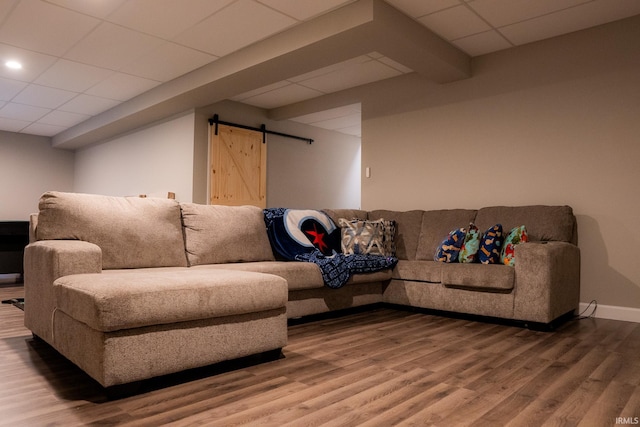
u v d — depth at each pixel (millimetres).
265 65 4117
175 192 5852
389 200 5062
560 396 1835
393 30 3406
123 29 3809
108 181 7434
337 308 3457
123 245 2729
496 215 3873
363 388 1911
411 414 1645
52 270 2211
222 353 2080
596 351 2535
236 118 6066
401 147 4973
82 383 1946
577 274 3609
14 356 2344
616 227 3572
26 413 1632
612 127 3609
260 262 3295
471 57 4406
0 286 5379
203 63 4602
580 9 3422
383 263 3734
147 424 1543
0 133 7742
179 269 2766
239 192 6008
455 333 2973
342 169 7664
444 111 4625
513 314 3170
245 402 1746
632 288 3490
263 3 3359
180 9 3455
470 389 1909
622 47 3578
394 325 3219
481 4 3355
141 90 5488
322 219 4020
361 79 5164
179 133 5812
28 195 8023
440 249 3725
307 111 6012
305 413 1645
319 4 3373
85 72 4844
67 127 7504
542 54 3990
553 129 3910
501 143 4211
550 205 3797
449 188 4559
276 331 2311
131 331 1796
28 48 4207
